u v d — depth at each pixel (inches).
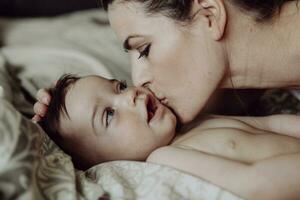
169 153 37.4
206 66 41.2
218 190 33.2
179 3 39.3
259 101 54.7
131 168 36.6
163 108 42.4
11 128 31.1
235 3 40.8
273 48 42.5
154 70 41.9
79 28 75.9
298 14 42.3
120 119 42.5
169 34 40.2
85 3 91.0
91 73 61.0
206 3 40.0
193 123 46.3
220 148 39.2
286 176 33.3
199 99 42.4
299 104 53.5
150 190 33.8
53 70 62.4
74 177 34.7
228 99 52.1
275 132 45.0
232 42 41.8
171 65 41.0
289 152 38.8
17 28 80.0
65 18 84.4
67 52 66.0
